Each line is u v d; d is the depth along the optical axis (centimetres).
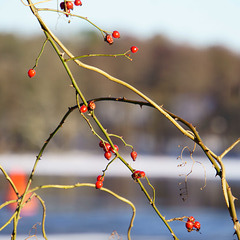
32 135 4850
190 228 177
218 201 1970
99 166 3634
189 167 3588
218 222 1491
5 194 1792
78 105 175
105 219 1559
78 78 5069
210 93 5953
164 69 5922
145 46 6012
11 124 4825
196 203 1920
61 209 1742
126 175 2964
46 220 1486
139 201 1964
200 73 5959
